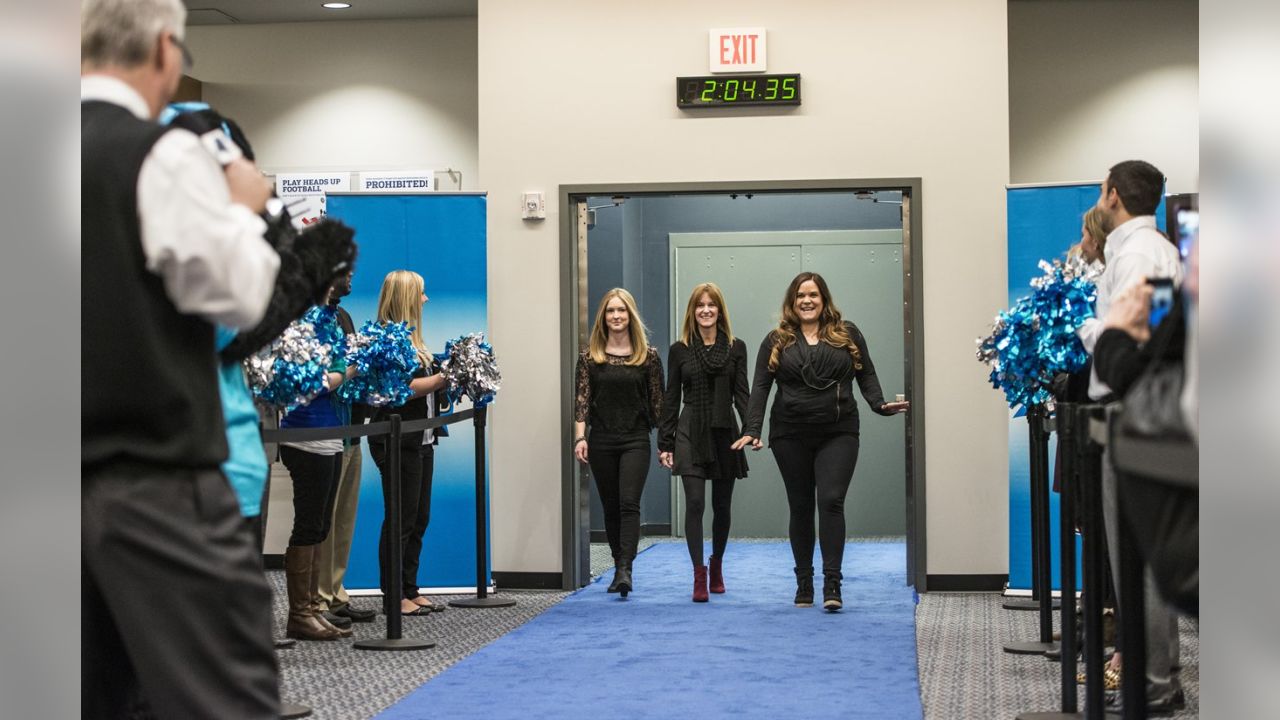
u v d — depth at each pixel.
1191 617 1.68
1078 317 4.34
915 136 7.18
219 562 1.82
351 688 4.50
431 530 7.20
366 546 7.18
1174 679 3.75
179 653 1.79
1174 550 1.64
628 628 5.85
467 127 8.96
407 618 6.27
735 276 10.39
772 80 7.22
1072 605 3.81
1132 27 8.59
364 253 7.17
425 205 7.19
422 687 4.50
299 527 5.50
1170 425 1.66
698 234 10.44
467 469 7.24
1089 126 8.61
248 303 1.83
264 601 1.89
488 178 7.43
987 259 7.12
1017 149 8.66
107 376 1.78
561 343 7.35
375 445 6.20
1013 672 4.72
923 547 7.09
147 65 1.93
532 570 7.32
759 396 6.54
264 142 9.05
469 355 6.32
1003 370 4.59
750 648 5.29
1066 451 3.71
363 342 5.34
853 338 6.45
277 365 4.39
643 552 9.39
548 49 7.41
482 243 7.19
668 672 4.77
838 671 4.75
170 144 1.81
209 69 9.07
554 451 7.34
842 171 7.22
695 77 7.27
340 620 5.83
